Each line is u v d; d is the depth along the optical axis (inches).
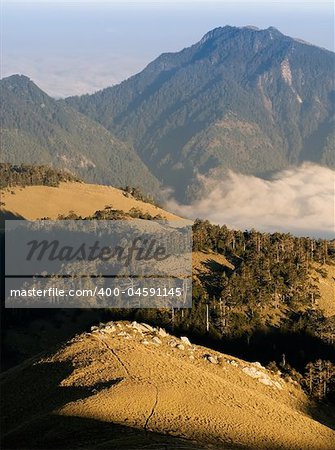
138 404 2438.5
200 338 4286.4
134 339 3181.6
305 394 3435.0
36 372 2805.1
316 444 2613.2
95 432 2153.1
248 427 2514.8
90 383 2605.8
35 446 2080.5
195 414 2477.9
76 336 3142.2
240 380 3137.3
